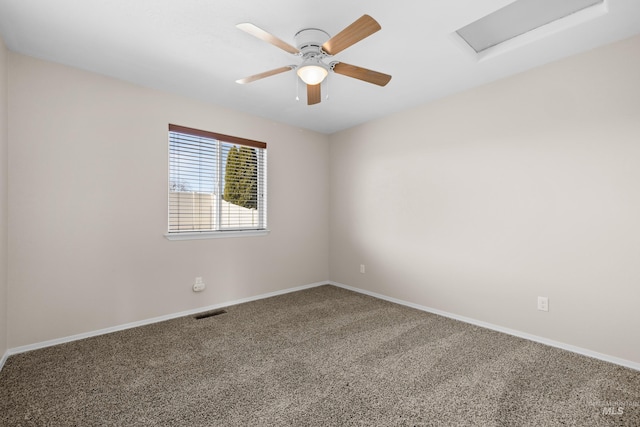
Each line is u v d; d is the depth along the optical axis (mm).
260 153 3719
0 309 1999
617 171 2055
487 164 2713
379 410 1580
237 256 3449
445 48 2143
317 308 3289
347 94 2957
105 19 1816
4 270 2084
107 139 2576
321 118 3701
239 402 1646
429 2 1674
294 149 3988
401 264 3451
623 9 1726
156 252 2859
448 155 3000
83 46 2115
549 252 2361
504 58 2285
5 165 2100
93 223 2516
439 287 3096
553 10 1868
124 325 2672
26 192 2227
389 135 3566
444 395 1709
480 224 2768
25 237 2225
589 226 2172
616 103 2057
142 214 2770
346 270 4141
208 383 1827
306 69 1976
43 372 1938
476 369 1993
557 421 1495
